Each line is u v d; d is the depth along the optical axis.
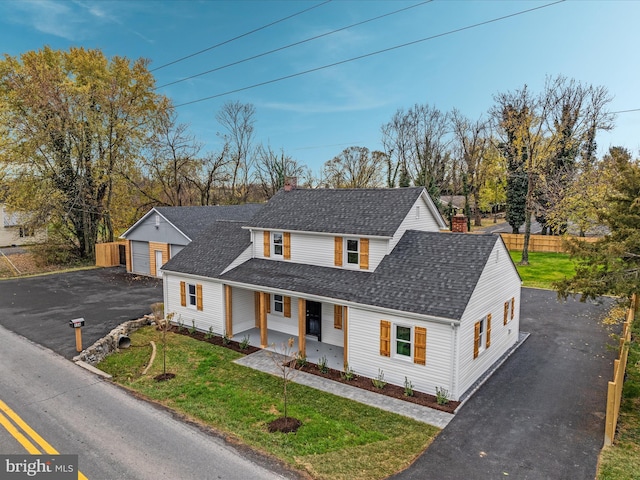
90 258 33.91
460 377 10.94
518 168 37.75
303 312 13.56
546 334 16.66
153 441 8.56
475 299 11.55
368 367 12.30
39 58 31.42
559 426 9.61
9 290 23.59
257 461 7.94
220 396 10.99
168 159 39.25
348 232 14.21
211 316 16.44
